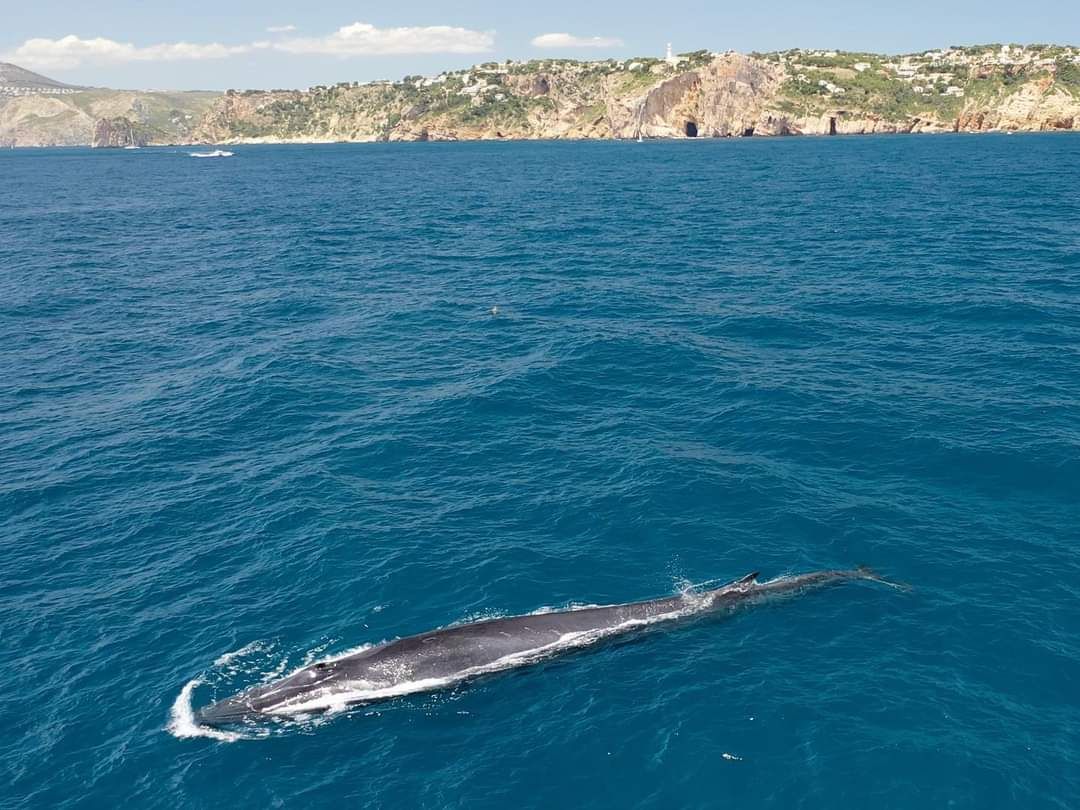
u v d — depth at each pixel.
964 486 28.12
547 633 20.59
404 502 28.05
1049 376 37.41
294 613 22.36
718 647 20.58
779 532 25.66
